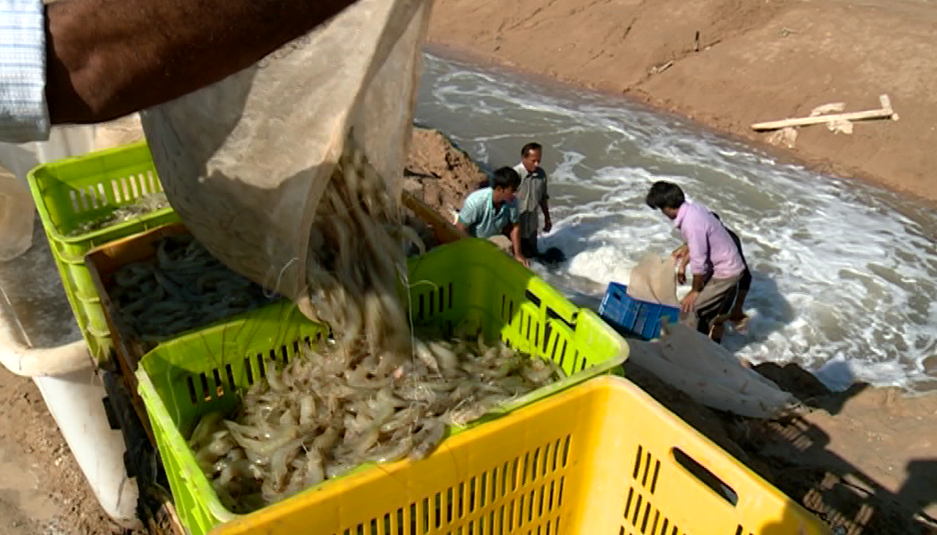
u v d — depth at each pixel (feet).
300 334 9.91
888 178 38.27
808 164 39.88
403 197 12.42
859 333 25.82
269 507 6.03
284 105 7.52
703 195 35.76
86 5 3.93
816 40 45.70
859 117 40.32
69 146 16.17
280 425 8.94
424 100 47.19
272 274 9.00
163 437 7.31
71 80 4.08
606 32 53.01
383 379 9.34
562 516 8.30
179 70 4.25
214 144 8.18
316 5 4.34
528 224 27.68
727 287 22.58
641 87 49.37
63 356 10.66
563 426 7.61
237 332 9.21
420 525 7.08
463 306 11.39
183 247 11.71
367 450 8.23
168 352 8.55
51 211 12.93
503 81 51.65
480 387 9.30
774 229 32.83
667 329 18.35
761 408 16.97
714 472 6.87
